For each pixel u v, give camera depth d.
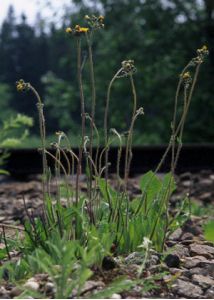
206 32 25.61
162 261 3.82
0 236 4.15
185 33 25.53
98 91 25.42
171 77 24.55
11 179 10.63
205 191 8.88
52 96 30.67
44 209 3.92
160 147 10.95
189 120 24.12
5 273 3.59
